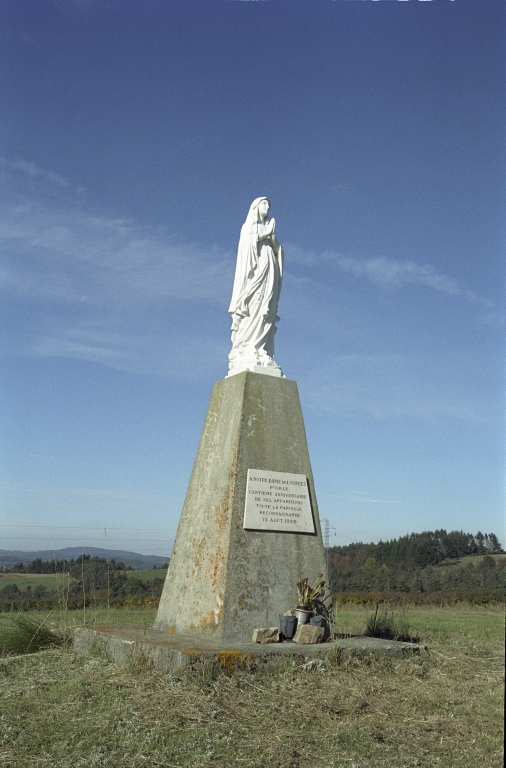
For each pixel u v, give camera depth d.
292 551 10.38
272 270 11.95
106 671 8.43
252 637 9.38
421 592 31.16
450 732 6.79
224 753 5.96
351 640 9.89
